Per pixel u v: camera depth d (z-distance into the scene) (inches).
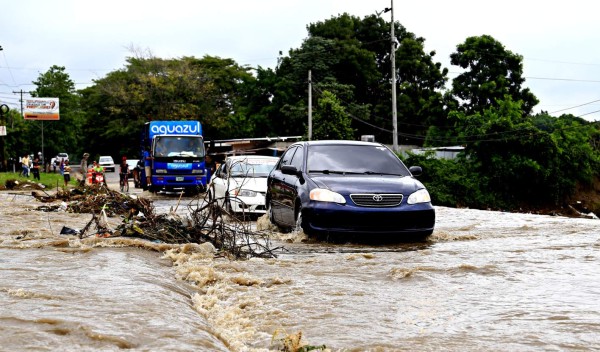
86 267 261.1
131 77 2632.9
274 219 500.7
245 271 285.3
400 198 405.1
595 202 1680.6
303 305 209.6
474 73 2203.5
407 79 2608.3
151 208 427.2
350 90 2479.1
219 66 2898.6
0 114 1980.8
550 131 1798.7
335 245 393.7
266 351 154.2
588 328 172.2
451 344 159.0
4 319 161.3
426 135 2311.8
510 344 158.1
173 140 1151.6
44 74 3203.7
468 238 416.8
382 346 157.6
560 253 329.1
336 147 468.8
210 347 144.4
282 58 2755.9
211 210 378.6
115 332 150.8
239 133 2687.0
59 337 146.0
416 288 239.1
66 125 3144.7
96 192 802.8
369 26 2770.7
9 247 325.4
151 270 265.0
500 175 1614.2
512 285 241.8
